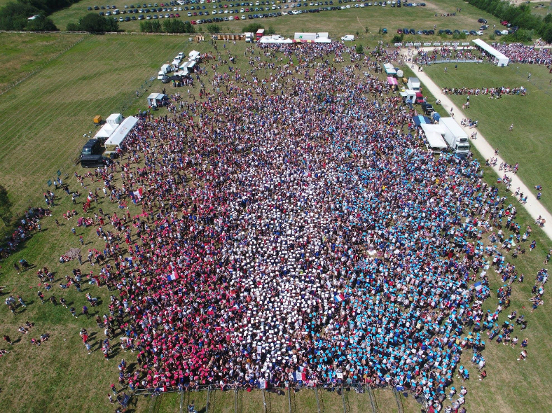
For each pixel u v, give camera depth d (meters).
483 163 76.50
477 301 49.28
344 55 124.00
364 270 52.03
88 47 130.12
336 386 41.62
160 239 57.50
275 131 83.25
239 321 46.28
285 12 168.62
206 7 175.88
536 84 106.44
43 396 41.03
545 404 40.28
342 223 59.00
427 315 46.94
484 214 62.31
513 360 44.28
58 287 52.38
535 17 142.00
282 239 56.56
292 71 114.12
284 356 43.09
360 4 178.75
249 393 41.41
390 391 41.34
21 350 45.25
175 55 124.75
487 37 140.25
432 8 173.75
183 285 50.38
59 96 101.06
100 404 40.38
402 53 127.44
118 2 184.75
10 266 55.59
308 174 69.62
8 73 112.50
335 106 92.88
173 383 41.62
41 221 63.19
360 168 71.25
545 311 49.38
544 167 75.25
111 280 52.38
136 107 95.94
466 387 41.66
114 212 64.44
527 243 58.81
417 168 71.75
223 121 88.31
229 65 118.50
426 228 58.69
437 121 88.06
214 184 68.38
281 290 49.28
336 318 46.59
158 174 71.69
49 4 169.25
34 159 77.50
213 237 57.62
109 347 45.34
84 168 75.25
